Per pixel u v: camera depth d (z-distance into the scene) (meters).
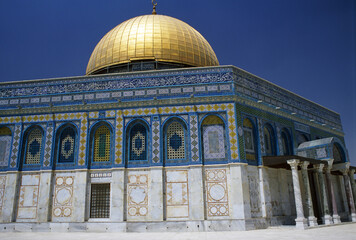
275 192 22.81
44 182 21.58
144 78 22.64
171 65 28.42
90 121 22.36
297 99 28.67
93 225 20.30
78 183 21.22
